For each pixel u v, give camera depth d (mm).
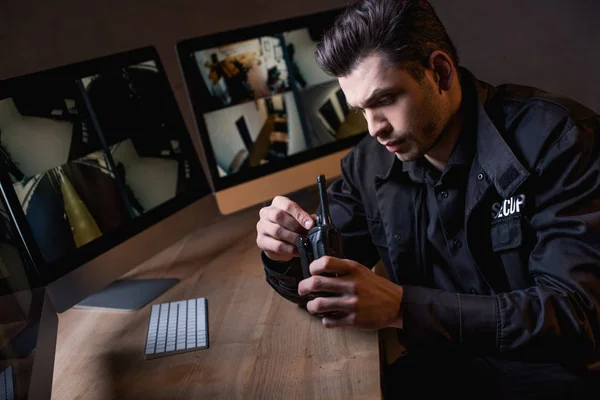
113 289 1439
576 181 957
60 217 1272
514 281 1065
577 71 2367
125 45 1967
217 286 1379
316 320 1152
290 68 1737
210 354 1085
